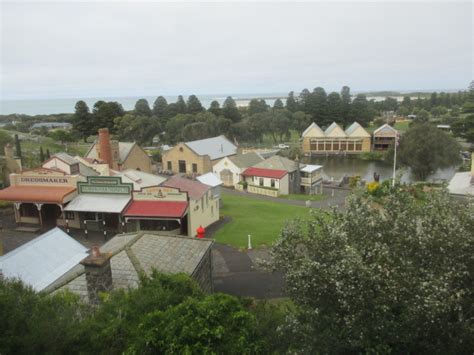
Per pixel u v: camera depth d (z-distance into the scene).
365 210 12.08
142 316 11.36
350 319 9.98
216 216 42.19
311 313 10.97
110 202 36.94
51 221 40.31
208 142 79.75
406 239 11.02
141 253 19.42
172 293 12.89
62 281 17.30
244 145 124.38
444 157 67.50
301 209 48.78
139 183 41.09
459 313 10.28
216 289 25.70
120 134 113.19
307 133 121.06
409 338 9.91
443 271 10.40
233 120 135.75
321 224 12.38
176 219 33.97
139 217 34.66
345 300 9.89
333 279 10.02
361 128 118.12
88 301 15.49
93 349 10.60
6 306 9.99
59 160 45.19
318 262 10.88
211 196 40.72
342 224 11.70
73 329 10.70
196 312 10.73
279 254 12.38
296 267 11.66
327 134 120.25
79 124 120.00
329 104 146.50
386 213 12.15
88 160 55.59
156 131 115.88
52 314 10.91
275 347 11.41
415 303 9.59
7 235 36.81
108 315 11.96
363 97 180.00
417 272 10.39
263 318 12.80
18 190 39.09
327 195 61.56
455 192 36.66
